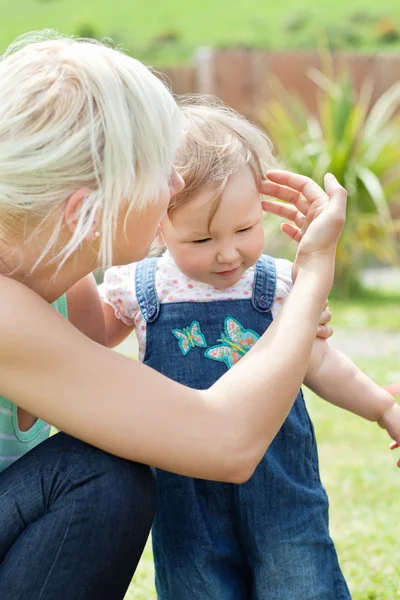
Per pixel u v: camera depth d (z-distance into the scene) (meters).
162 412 1.32
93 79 1.30
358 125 7.11
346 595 1.64
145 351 1.72
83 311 1.70
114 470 1.35
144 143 1.31
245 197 1.61
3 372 1.31
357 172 7.02
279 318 1.44
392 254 7.38
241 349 1.68
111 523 1.34
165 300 1.71
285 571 1.60
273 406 1.36
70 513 1.33
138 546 1.39
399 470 2.91
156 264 1.76
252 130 1.72
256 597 1.63
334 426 3.46
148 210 1.35
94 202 1.29
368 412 1.73
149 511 1.39
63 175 1.27
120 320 1.79
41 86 1.29
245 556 1.65
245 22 18.28
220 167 1.59
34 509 1.36
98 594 1.37
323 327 1.74
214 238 1.61
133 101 1.31
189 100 1.99
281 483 1.62
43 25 18.31
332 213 1.51
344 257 7.09
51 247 1.33
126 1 18.95
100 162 1.28
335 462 3.00
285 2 19.06
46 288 1.40
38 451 1.41
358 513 2.53
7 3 19.19
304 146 7.40
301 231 1.63
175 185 1.43
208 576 1.61
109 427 1.31
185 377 1.67
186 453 1.32
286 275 1.75
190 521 1.61
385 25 17.88
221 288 1.70
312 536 1.63
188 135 1.64
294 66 8.91
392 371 4.30
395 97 7.66
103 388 1.32
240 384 1.36
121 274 1.78
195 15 18.55
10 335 1.29
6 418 1.46
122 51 1.56
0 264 1.36
